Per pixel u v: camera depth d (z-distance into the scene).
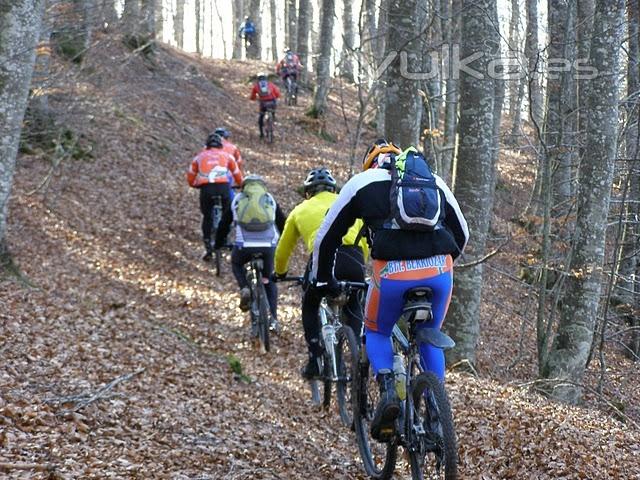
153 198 15.50
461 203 10.08
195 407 6.54
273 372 8.69
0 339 7.11
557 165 13.46
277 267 6.45
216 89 26.70
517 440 6.66
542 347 11.87
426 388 4.36
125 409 5.96
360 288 5.36
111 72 17.28
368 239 4.85
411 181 4.37
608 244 16.47
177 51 31.56
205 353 8.56
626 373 14.43
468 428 7.02
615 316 15.00
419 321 4.44
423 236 4.38
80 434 5.22
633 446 7.41
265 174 19.69
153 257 12.85
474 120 9.95
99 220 13.64
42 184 13.52
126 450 5.10
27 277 9.65
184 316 10.43
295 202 18.22
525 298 16.73
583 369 11.28
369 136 26.80
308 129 25.08
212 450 5.51
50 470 4.41
